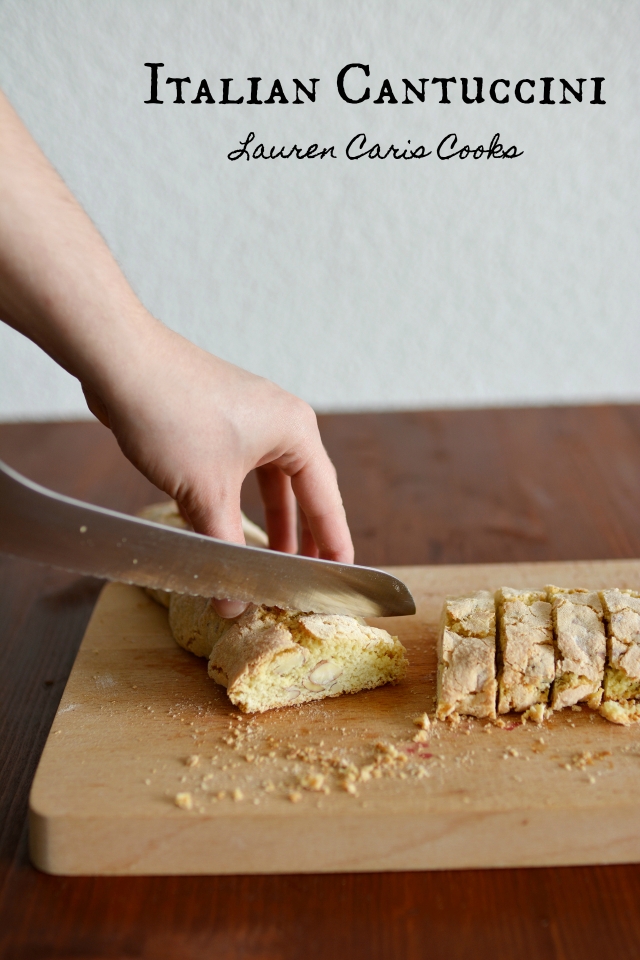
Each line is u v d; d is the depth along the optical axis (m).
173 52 0.74
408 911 0.37
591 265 0.83
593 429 0.72
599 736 0.42
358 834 0.39
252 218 0.80
